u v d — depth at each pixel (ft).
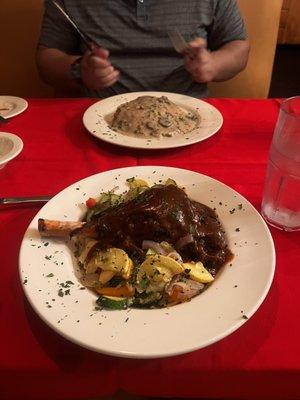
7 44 6.79
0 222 2.82
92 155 3.65
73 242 2.52
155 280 2.18
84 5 5.48
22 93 7.23
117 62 5.61
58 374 1.92
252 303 2.01
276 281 2.33
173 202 2.43
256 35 6.55
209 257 2.40
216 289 2.15
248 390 2.00
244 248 2.41
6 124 4.12
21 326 2.09
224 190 2.87
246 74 6.82
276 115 4.22
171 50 5.57
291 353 1.94
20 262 2.29
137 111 4.00
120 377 1.94
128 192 2.88
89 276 2.32
